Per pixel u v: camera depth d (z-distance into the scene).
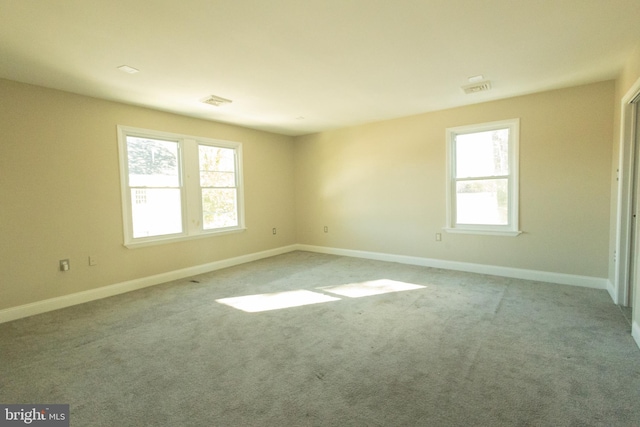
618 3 1.97
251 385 1.92
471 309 3.06
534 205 3.89
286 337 2.56
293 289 3.82
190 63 2.75
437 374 1.99
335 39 2.38
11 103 3.03
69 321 2.95
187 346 2.43
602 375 1.93
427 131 4.66
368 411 1.67
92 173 3.59
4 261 3.01
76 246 3.47
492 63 2.88
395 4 1.95
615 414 1.60
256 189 5.58
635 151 2.96
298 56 2.66
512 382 1.89
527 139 3.87
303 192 6.26
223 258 5.02
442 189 4.59
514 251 4.08
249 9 1.96
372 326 2.73
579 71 3.11
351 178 5.55
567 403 1.69
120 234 3.82
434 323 2.76
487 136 4.24
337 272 4.57
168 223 4.35
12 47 2.38
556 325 2.66
